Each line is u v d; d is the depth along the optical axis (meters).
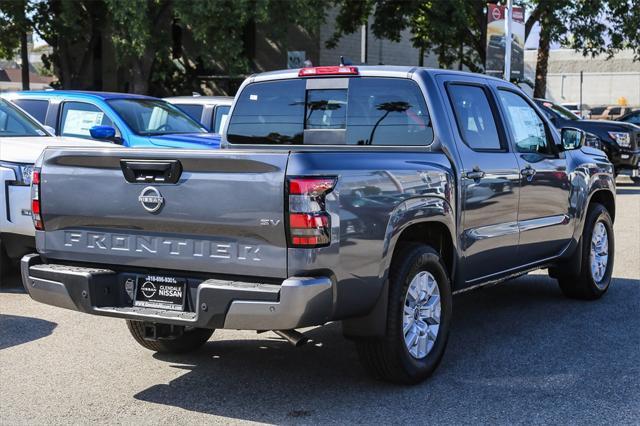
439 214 5.39
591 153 8.11
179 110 11.65
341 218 4.54
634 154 18.86
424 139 5.68
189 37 35.56
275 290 4.39
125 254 4.90
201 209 4.58
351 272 4.63
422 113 5.70
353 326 4.95
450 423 4.61
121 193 4.83
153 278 4.87
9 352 6.05
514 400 5.00
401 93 5.78
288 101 6.19
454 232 5.64
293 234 4.38
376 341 5.02
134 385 5.32
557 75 63.34
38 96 10.80
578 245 7.61
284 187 4.37
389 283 5.01
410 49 39.12
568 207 7.32
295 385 5.31
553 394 5.11
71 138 9.35
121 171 4.83
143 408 4.88
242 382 5.38
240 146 6.36
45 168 5.12
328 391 5.18
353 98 5.94
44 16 32.03
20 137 8.83
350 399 5.03
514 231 6.47
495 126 6.41
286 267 4.42
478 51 29.94
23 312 7.29
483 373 5.56
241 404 4.95
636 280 8.86
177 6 24.64
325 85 6.03
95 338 6.45
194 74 35.69
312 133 6.09
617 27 28.84
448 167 5.57
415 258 5.12
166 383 5.36
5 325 6.82
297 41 33.75
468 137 5.98
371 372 5.20
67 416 4.74
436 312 5.45
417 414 4.76
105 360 5.87
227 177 4.50
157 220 4.73
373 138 5.88
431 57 40.44
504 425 4.57
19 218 8.05
